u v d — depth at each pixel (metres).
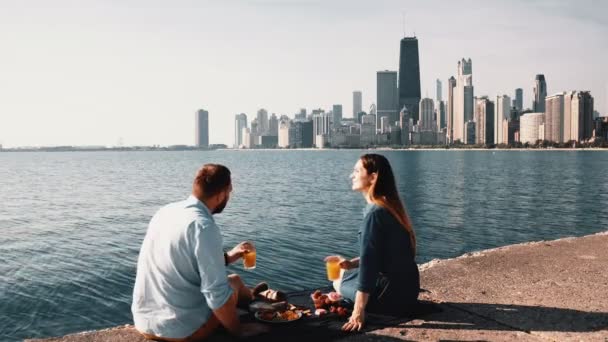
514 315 4.43
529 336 3.97
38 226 30.91
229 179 3.82
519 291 5.13
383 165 4.14
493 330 4.08
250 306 4.25
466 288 5.24
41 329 12.95
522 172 90.62
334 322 4.12
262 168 117.94
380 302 4.23
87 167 135.62
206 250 3.51
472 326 4.16
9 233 28.11
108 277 17.78
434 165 122.19
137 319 3.75
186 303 3.63
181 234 3.56
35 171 113.38
